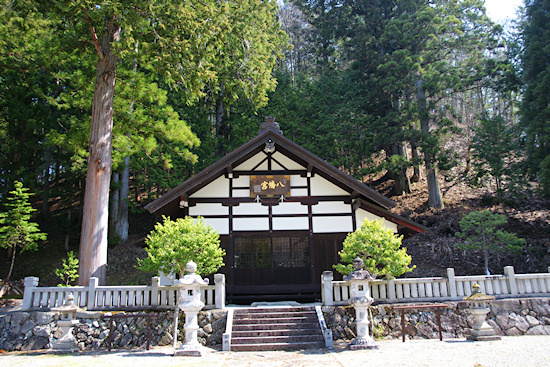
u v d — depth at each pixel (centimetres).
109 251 2100
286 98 2452
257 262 1350
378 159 3172
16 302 1381
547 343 842
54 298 1047
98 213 1241
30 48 1375
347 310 1048
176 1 1152
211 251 1053
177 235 1032
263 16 1415
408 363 707
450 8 2353
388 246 1024
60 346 934
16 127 1902
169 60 1203
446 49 2406
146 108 1523
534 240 1823
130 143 1488
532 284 1066
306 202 1399
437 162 2173
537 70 1895
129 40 1123
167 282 1305
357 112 2430
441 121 2117
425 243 2072
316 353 866
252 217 1380
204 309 1052
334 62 3130
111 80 1321
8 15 1177
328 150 2270
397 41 2369
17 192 1534
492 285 1062
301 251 1366
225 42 1359
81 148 1459
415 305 967
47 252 2198
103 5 1067
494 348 805
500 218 1593
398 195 2594
